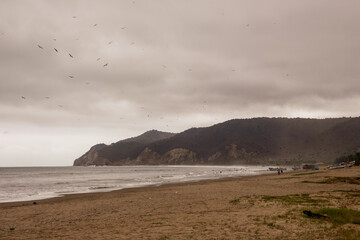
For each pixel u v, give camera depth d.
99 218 20.09
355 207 19.47
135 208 24.30
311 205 20.80
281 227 14.30
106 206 26.20
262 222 15.64
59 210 24.55
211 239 12.57
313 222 15.18
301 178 52.59
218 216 18.20
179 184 56.22
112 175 122.44
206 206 23.09
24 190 50.94
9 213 23.25
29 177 110.00
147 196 33.25
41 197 37.81
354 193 27.94
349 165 101.50
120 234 14.10
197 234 13.55
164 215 19.80
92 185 60.72
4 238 14.07
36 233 15.28
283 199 24.58
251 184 45.72
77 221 19.22
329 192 29.56
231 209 20.94
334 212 16.98
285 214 17.53
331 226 14.16
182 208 22.72
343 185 38.38
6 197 38.50
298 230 13.60
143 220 18.19
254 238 12.49
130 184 60.59
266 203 22.69
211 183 53.75
